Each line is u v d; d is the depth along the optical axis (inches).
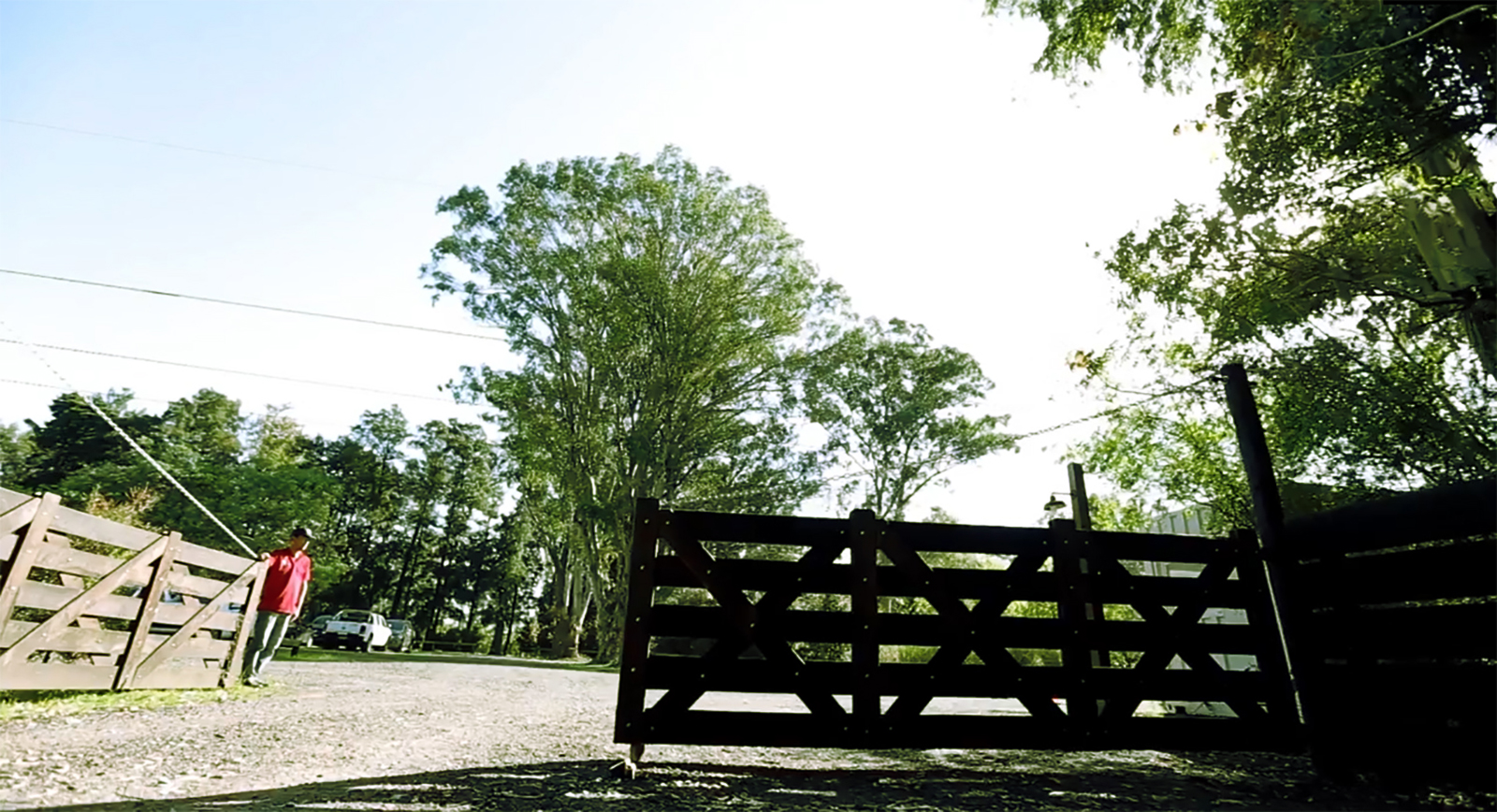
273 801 126.0
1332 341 356.5
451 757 182.4
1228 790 172.4
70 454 1955.0
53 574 248.5
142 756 156.3
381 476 2448.3
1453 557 166.1
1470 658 162.1
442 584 2613.2
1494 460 310.8
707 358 1291.8
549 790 148.7
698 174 1363.2
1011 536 216.4
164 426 2068.2
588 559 1311.5
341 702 283.1
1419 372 339.3
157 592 257.4
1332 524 198.2
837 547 207.2
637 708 185.5
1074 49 423.8
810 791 159.9
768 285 1346.0
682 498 1373.0
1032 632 209.8
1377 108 294.8
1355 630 190.1
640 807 136.9
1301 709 201.5
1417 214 297.7
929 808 145.7
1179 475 496.7
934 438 1466.5
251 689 301.6
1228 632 219.6
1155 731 206.2
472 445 2568.9
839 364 1424.7
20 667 196.9
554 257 1293.1
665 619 193.6
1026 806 149.9
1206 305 370.9
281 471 1510.8
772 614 198.2
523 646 2357.3
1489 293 286.8
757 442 1402.6
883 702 255.9
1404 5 271.3
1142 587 218.8
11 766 137.6
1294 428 371.6
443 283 1307.8
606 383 1332.4
